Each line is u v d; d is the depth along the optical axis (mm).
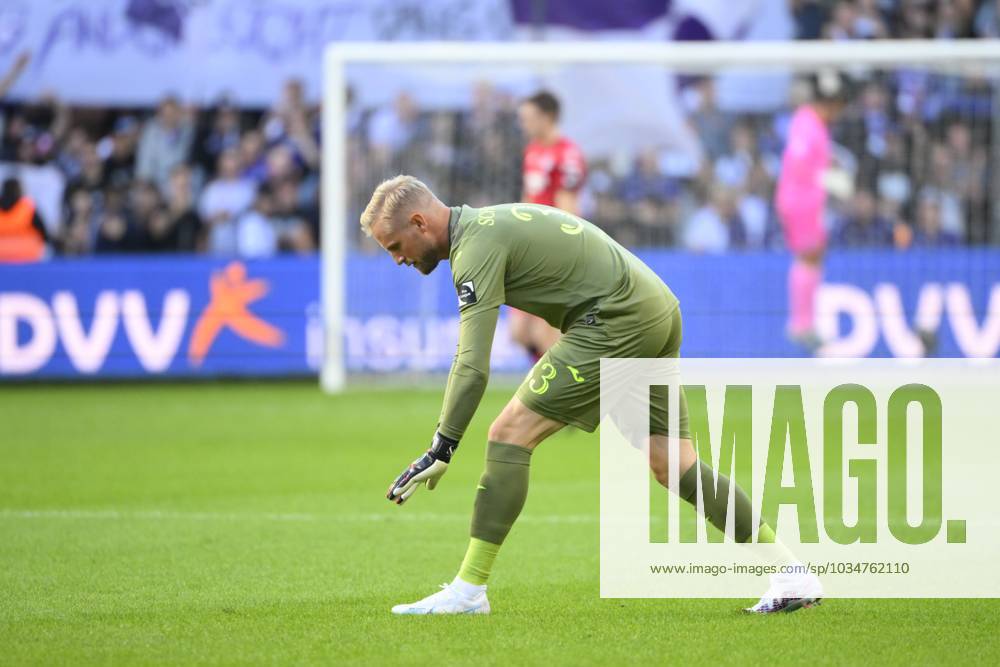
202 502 28859
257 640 16562
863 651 15930
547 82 60156
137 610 18484
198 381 57406
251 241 60125
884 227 60188
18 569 21656
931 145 60438
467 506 28453
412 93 59906
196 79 60312
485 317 17078
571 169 42000
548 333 44875
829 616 17922
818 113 55250
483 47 51000
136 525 26016
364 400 50375
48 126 59625
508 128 60219
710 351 55688
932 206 60594
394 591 19922
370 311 55219
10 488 30719
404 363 55094
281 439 39531
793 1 61250
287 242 60406
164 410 47188
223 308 55500
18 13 59625
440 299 55031
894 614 18031
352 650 16000
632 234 60906
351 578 20953
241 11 60125
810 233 55094
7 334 55250
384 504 28656
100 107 59969
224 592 19812
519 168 60375
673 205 60938
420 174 60156
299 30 60250
